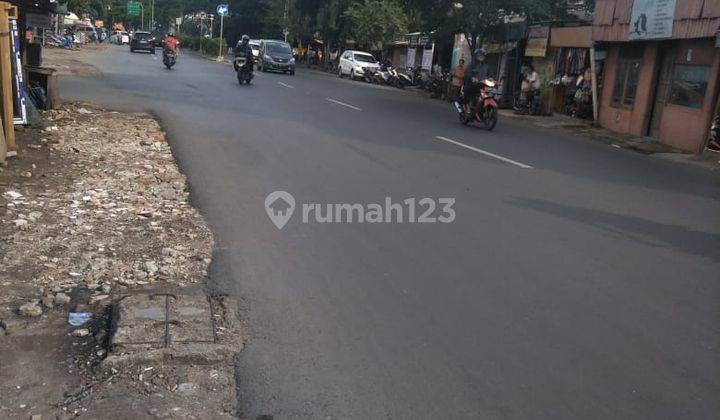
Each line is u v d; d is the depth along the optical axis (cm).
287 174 922
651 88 1783
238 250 604
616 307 503
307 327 454
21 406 353
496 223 721
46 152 965
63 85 1973
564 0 2758
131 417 345
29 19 1792
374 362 409
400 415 355
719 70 1512
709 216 832
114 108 1539
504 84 2847
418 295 514
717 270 605
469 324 465
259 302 492
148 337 419
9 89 907
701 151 1552
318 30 4953
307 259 587
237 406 359
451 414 357
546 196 876
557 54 2398
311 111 1720
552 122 2112
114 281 518
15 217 651
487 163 1102
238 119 1469
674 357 427
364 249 618
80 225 648
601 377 399
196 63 4081
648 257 632
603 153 1412
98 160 953
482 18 2712
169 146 1105
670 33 1645
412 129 1503
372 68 3812
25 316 451
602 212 807
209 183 855
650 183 1057
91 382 378
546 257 614
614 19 1917
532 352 427
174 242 618
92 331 437
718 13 1467
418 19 3506
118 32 7956
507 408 364
